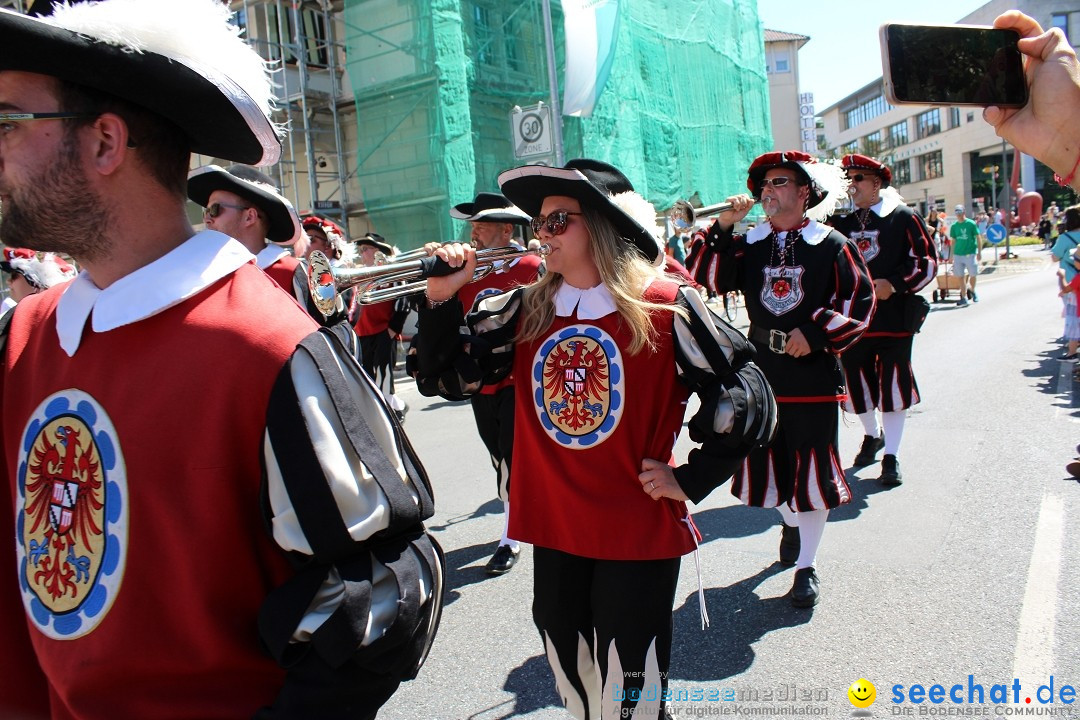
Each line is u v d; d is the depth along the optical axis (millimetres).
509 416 3969
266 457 1171
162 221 1311
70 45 1134
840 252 3760
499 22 16094
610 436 2281
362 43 15211
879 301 5340
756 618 3531
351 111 16703
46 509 1246
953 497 4875
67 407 1245
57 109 1208
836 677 2994
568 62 16094
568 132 17219
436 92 14625
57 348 1317
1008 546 4051
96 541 1191
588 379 2316
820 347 3619
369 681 1164
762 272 3934
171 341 1202
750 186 4121
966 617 3361
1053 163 1744
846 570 3951
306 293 3555
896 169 56688
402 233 15414
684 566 4180
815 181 3838
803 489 3629
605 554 2244
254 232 3674
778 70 42844
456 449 7094
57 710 1268
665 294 2309
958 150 48938
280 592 1167
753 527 4711
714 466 2229
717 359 2250
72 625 1205
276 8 15016
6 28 1090
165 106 1266
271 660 1233
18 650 1347
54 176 1223
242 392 1172
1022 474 5184
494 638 3521
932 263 5340
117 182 1265
